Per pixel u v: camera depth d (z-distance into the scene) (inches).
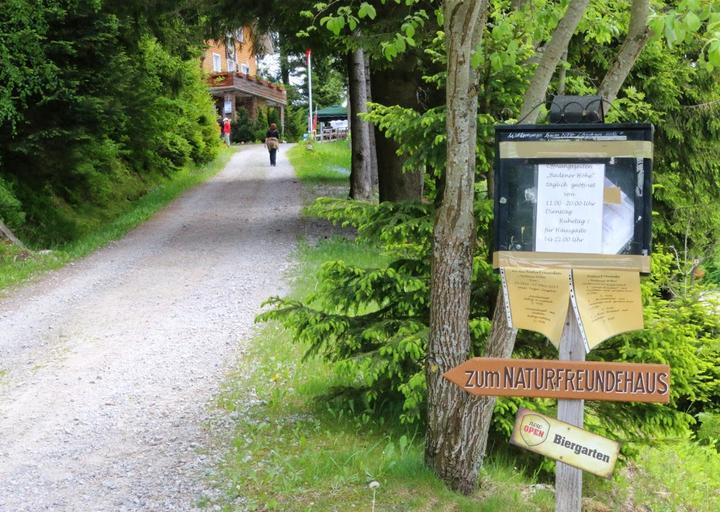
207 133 1418.6
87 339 358.6
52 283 487.8
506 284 147.3
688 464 279.3
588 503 213.9
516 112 208.1
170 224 749.3
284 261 532.1
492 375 145.1
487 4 167.6
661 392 139.1
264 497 184.1
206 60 2050.9
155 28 754.8
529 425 146.5
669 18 142.9
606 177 142.3
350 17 191.9
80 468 215.2
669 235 525.0
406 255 237.8
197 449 221.8
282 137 2310.5
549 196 144.6
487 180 214.2
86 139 669.3
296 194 957.8
